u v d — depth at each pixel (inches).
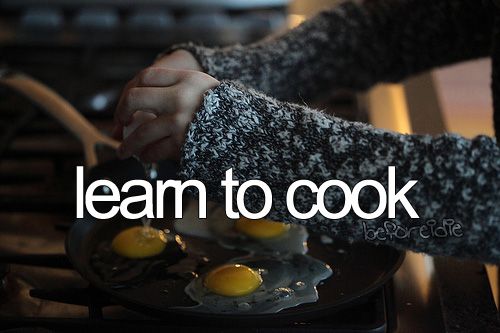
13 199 40.3
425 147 29.5
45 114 47.8
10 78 45.4
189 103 30.9
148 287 34.9
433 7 42.1
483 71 69.2
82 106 50.6
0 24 61.2
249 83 39.5
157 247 37.5
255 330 30.4
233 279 34.0
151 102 31.2
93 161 41.6
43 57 56.6
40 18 59.9
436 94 51.4
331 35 42.4
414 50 42.8
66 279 36.2
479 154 29.0
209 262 37.0
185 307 33.3
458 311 33.1
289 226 39.4
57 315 33.6
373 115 48.7
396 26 42.6
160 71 32.2
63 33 59.6
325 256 37.4
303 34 42.3
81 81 53.1
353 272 35.9
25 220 41.3
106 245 38.4
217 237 39.1
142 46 57.0
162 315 30.8
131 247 37.2
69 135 48.6
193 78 31.5
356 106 49.4
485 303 33.6
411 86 52.4
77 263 34.1
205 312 30.9
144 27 59.8
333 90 44.1
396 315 32.2
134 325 31.0
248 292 34.0
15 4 62.1
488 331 31.7
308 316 30.8
